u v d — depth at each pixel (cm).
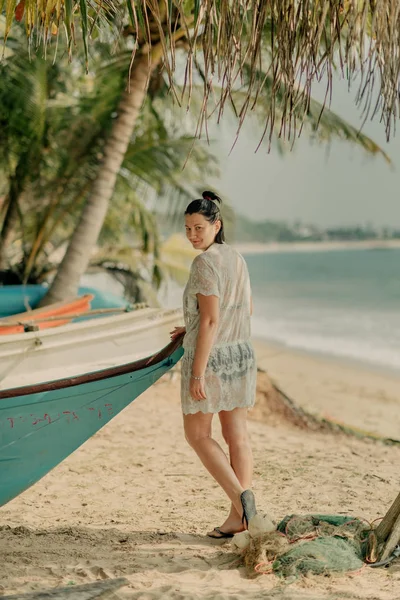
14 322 582
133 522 428
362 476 553
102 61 1002
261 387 895
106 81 1024
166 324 523
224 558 366
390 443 761
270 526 355
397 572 344
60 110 1081
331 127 1016
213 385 371
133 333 494
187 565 354
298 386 1363
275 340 2247
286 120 338
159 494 492
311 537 368
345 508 466
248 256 8969
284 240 13388
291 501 480
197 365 364
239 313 380
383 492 510
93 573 343
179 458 591
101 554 368
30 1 385
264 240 13450
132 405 806
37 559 358
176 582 332
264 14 321
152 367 391
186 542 390
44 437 362
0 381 400
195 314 374
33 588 323
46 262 1199
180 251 1263
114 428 692
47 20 379
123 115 977
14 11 395
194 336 374
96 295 909
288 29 322
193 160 1111
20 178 1106
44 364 439
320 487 518
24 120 1066
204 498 483
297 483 527
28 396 351
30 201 1108
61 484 510
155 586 325
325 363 1750
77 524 421
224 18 319
